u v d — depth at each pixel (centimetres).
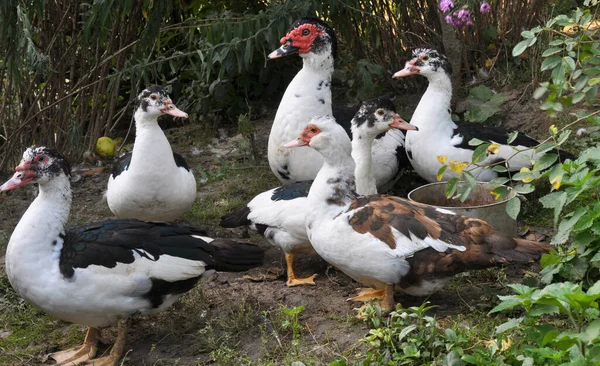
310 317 246
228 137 365
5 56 322
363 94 352
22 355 242
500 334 208
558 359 193
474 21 361
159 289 234
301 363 216
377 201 243
